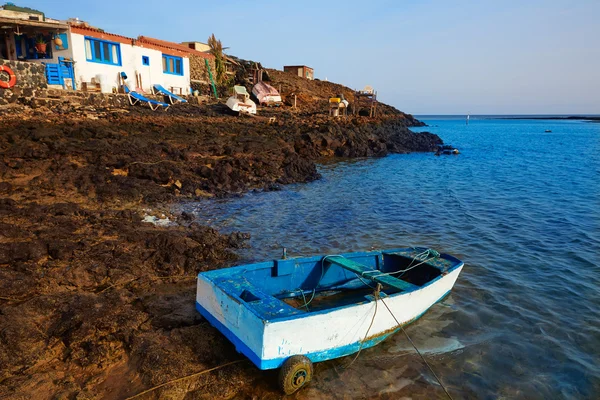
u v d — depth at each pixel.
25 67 21.50
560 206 17.06
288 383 5.12
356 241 11.95
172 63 33.22
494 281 9.41
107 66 26.77
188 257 9.21
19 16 26.94
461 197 18.53
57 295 6.89
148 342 5.81
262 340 4.91
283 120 35.22
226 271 6.58
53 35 24.44
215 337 6.02
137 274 8.21
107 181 14.44
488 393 5.76
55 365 5.40
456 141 55.31
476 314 7.87
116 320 6.26
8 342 5.50
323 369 5.91
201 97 35.09
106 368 5.40
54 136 17.38
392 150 35.97
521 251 11.50
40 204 11.66
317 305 7.66
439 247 11.72
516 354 6.69
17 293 7.04
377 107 66.81
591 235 13.02
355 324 5.88
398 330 7.00
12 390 4.77
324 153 30.17
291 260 7.50
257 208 14.82
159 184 15.73
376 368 6.06
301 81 62.12
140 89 29.14
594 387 6.00
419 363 6.28
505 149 43.28
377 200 17.30
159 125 23.28
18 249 8.30
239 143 22.69
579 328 7.52
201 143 21.45
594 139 61.16
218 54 41.56
